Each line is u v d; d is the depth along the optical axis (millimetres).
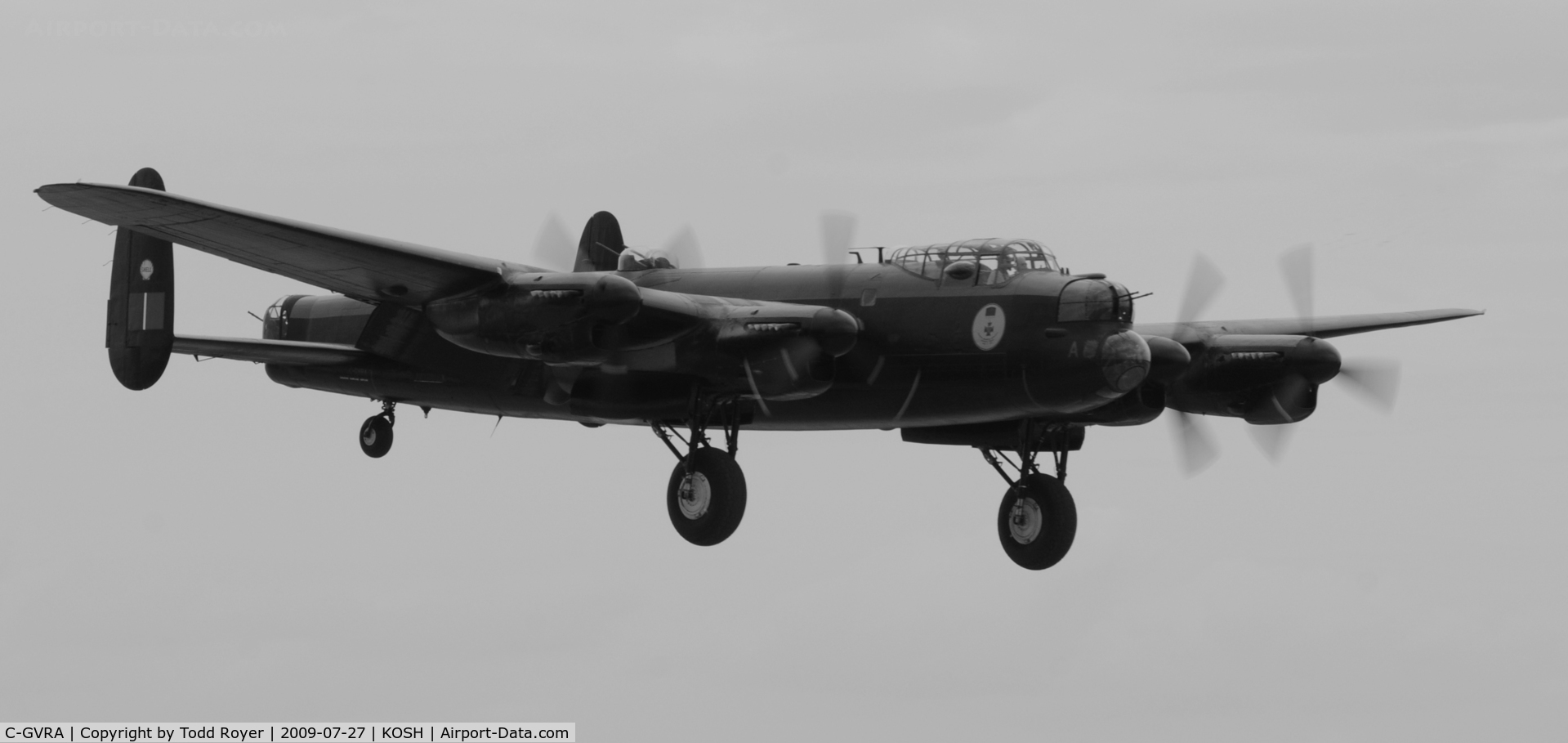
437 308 49938
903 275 51531
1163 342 50094
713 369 49188
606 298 45656
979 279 49969
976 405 50188
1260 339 53938
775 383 47938
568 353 47094
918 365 50531
